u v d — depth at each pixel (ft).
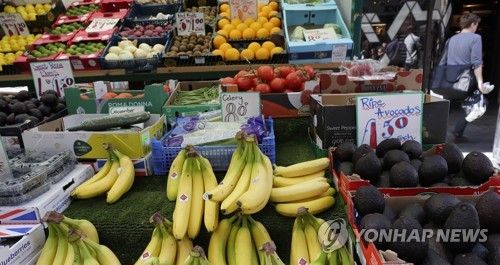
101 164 6.00
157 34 13.38
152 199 5.30
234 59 11.37
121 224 4.83
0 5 15.83
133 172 5.66
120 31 13.83
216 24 13.19
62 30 14.01
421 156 5.23
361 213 4.07
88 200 5.42
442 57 15.56
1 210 4.74
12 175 5.12
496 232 3.66
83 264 4.19
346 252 4.09
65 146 5.97
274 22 12.57
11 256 4.32
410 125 5.87
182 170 5.25
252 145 4.98
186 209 4.65
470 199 4.30
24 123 6.37
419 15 17.13
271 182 4.98
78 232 4.27
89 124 6.24
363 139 5.86
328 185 4.94
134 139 5.81
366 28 17.63
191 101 7.95
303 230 4.64
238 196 4.45
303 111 7.14
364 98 5.74
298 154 6.50
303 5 12.63
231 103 6.66
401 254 3.40
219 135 5.89
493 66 19.08
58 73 8.33
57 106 7.43
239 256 4.38
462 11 18.61
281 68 7.73
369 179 4.70
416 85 6.72
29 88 12.69
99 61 11.84
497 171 4.56
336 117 5.81
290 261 4.57
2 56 12.92
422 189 4.35
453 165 4.87
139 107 7.30
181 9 15.26
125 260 5.00
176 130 6.35
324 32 11.52
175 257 4.54
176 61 11.67
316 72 8.38
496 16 18.34
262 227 4.74
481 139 15.55
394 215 4.17
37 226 4.73
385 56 17.44
